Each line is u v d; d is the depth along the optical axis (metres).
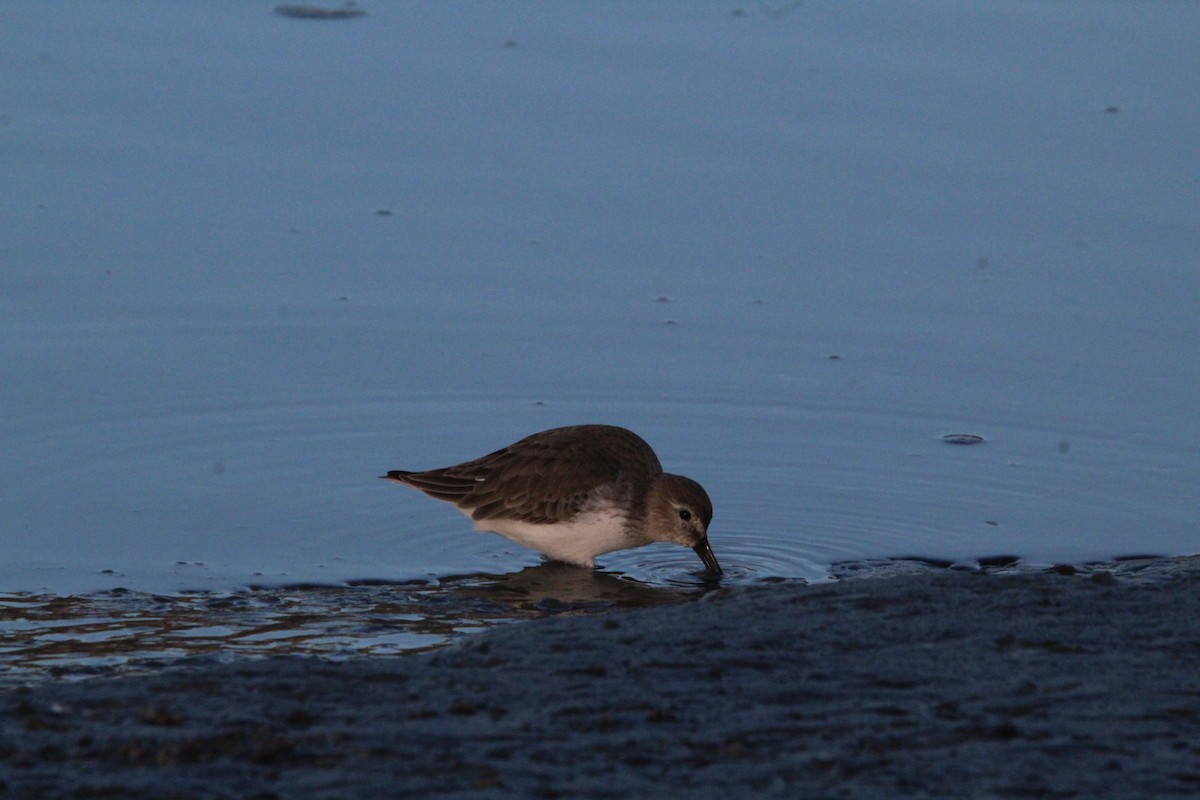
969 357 17.30
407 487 14.82
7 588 12.22
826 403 16.48
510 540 13.95
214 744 7.19
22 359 16.88
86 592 12.17
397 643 11.03
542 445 14.02
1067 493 14.54
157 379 16.61
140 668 10.19
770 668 8.67
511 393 16.66
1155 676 8.47
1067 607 9.90
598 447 13.88
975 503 14.40
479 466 14.07
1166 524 13.81
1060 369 16.97
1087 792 6.74
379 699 8.15
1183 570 12.57
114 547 13.23
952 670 8.62
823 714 7.85
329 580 12.76
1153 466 15.02
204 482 14.68
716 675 8.55
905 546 13.52
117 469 14.84
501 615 11.91
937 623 9.55
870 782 6.84
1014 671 8.58
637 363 17.27
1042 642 9.15
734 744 7.30
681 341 17.72
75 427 15.56
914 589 10.32
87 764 6.96
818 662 8.79
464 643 9.57
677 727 7.63
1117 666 8.66
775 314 18.20
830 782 6.85
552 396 16.62
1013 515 14.12
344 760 7.05
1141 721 7.68
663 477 13.63
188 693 8.24
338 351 17.34
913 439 15.75
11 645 10.77
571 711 7.90
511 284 18.80
